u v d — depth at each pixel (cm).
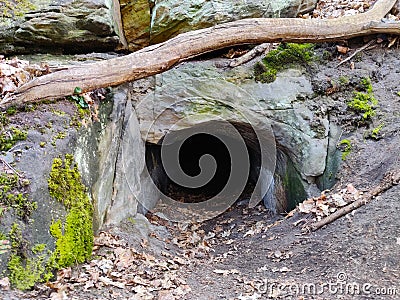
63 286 358
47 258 370
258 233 594
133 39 682
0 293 314
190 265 499
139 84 651
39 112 463
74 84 504
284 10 696
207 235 669
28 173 386
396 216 439
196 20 663
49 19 600
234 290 403
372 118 595
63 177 422
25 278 341
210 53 669
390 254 392
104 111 547
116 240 496
